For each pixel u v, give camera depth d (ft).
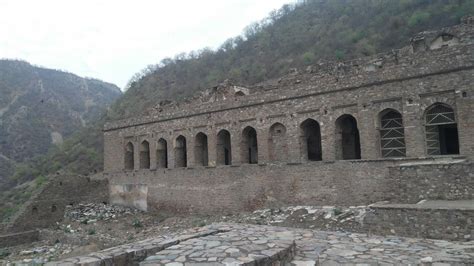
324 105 78.95
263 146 88.79
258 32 284.00
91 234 95.91
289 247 30.76
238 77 212.43
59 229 108.58
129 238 86.22
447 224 44.27
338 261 29.94
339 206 73.26
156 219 103.45
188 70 260.42
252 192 88.99
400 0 191.93
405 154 71.97
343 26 213.05
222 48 287.48
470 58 61.57
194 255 27.96
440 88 64.59
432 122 67.87
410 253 32.01
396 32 167.63
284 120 85.35
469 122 61.31
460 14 145.18
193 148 103.55
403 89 68.80
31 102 335.26
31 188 157.17
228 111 96.02
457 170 54.44
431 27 153.69
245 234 36.68
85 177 127.24
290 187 82.79
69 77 445.78
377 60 91.97
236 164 93.15
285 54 222.69
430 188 56.65
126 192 121.19
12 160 250.37
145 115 118.93
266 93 88.69
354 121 89.86
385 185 69.46
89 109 380.99
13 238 104.58
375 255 31.50
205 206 98.12
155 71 282.97
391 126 76.95
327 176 77.36
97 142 216.13
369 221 51.96
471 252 31.91
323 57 184.44
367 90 73.31
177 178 105.70
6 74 367.45
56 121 323.57
